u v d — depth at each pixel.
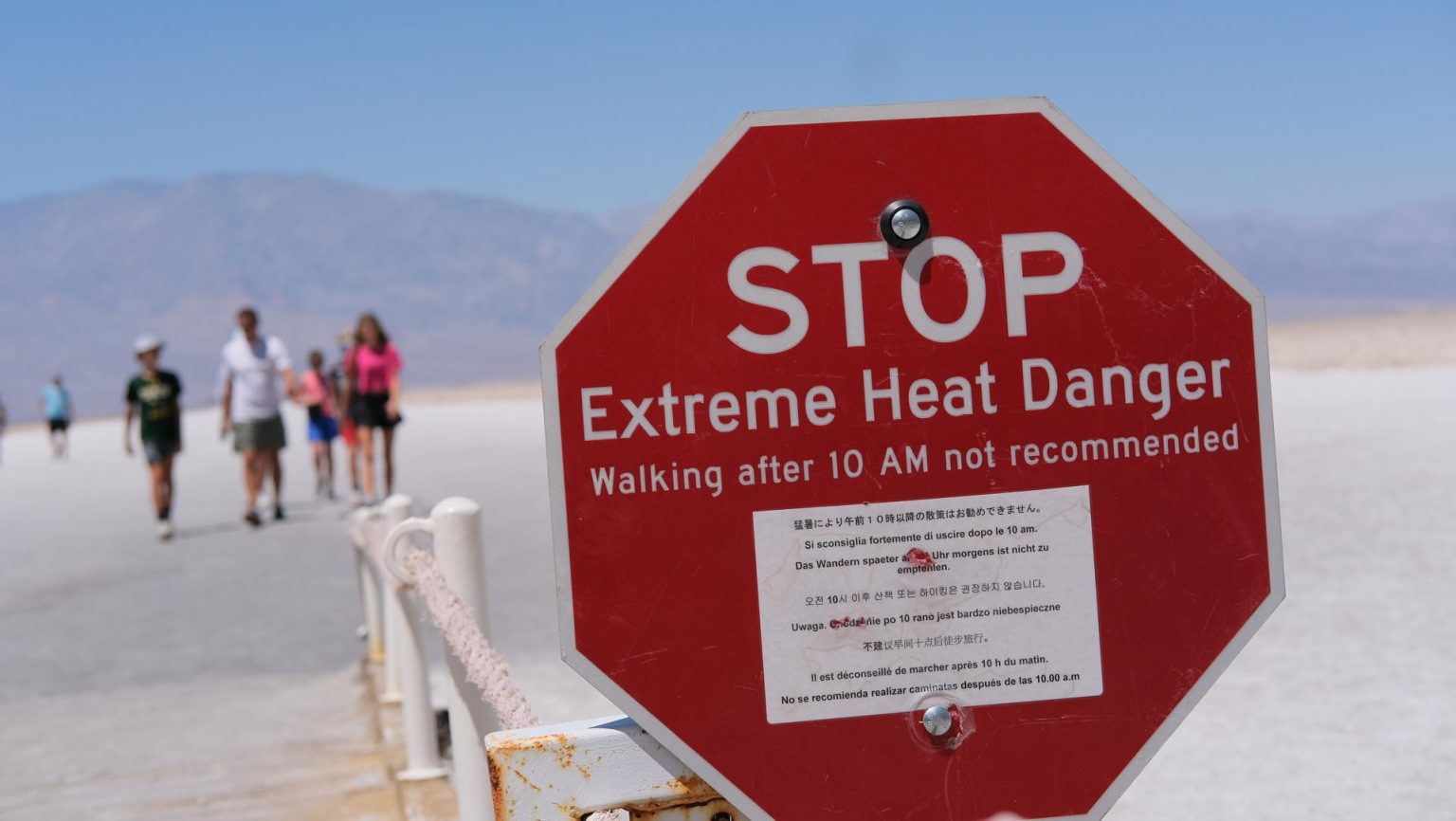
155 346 14.01
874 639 1.84
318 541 12.96
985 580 1.86
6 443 61.38
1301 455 13.54
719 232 1.84
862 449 1.85
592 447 1.82
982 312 1.86
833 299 1.85
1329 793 4.30
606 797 1.86
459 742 3.03
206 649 7.84
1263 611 1.88
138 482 24.80
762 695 1.83
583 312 1.83
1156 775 4.61
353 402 15.38
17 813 4.78
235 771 5.14
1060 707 1.86
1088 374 1.87
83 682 7.14
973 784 1.84
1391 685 5.46
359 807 4.48
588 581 1.82
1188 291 1.88
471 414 45.06
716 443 1.84
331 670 7.03
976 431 1.86
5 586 11.24
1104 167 1.88
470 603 3.14
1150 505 1.87
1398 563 7.87
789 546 1.84
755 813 1.83
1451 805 4.12
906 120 1.86
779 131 1.85
